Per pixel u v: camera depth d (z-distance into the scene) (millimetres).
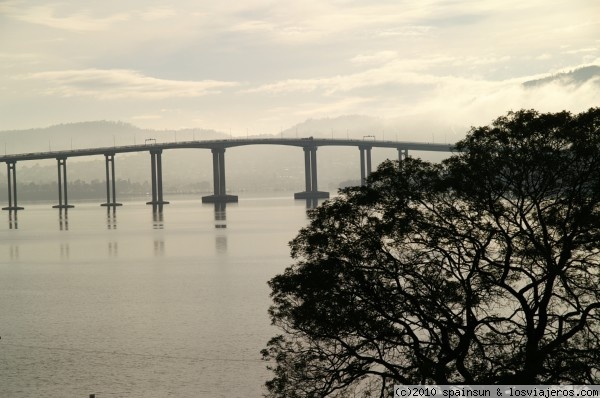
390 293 45281
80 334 101250
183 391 73375
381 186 48656
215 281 148875
